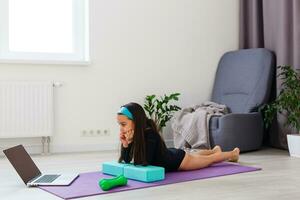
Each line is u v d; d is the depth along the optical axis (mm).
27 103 4262
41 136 4344
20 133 4250
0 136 4195
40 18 4586
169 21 4945
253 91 4621
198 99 5117
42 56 4551
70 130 4523
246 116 4371
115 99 4699
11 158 2787
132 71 4773
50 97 4336
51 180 2861
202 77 5133
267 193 2566
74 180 2922
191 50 5066
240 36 5234
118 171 3033
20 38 4516
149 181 2836
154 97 4672
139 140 2963
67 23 4676
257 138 4477
